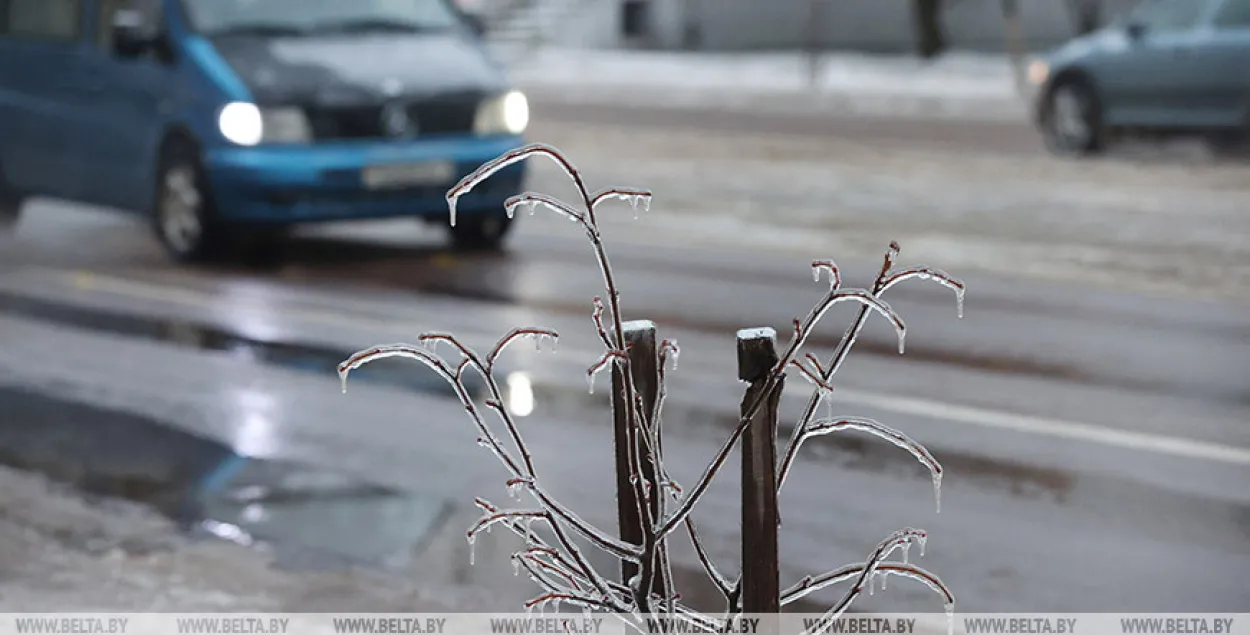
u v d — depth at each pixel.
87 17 24.28
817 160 34.56
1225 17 32.28
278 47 22.94
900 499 12.16
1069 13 56.56
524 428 14.15
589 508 11.91
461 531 11.34
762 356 6.24
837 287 6.57
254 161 22.08
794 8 62.44
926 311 19.53
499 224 24.05
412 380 15.96
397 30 23.89
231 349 17.44
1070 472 12.86
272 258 23.61
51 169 24.95
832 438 13.81
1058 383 15.83
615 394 6.64
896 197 29.14
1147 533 11.41
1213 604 10.11
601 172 33.41
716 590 10.30
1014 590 10.34
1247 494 12.29
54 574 10.40
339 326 18.61
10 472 12.83
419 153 22.70
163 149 23.00
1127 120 33.75
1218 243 23.97
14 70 25.25
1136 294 20.47
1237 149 34.84
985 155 34.94
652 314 19.30
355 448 13.51
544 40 65.62
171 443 13.70
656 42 65.19
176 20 23.20
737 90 52.34
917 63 56.88
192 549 10.91
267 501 12.08
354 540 11.14
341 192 22.30
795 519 11.70
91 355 17.19
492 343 17.67
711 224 26.73
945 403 15.04
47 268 22.92
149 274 22.31
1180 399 15.21
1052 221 26.14
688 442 13.66
